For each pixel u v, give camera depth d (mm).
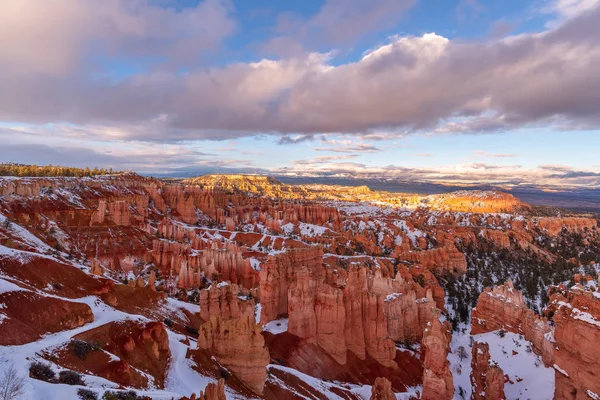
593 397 32875
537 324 74688
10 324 37062
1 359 31891
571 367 35594
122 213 146125
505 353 75625
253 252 153375
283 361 64562
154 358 43688
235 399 42969
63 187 161375
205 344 50906
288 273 84625
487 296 92000
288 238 185250
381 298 75938
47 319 41156
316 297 73875
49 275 55000
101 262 121312
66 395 29500
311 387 57500
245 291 104562
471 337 88562
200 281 111062
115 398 31219
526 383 65125
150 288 74188
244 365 49781
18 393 27406
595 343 32906
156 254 129500
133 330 45812
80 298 54656
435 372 52750
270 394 50469
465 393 67688
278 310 81125
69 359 36188
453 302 129875
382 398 46000
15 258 53094
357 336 74188
